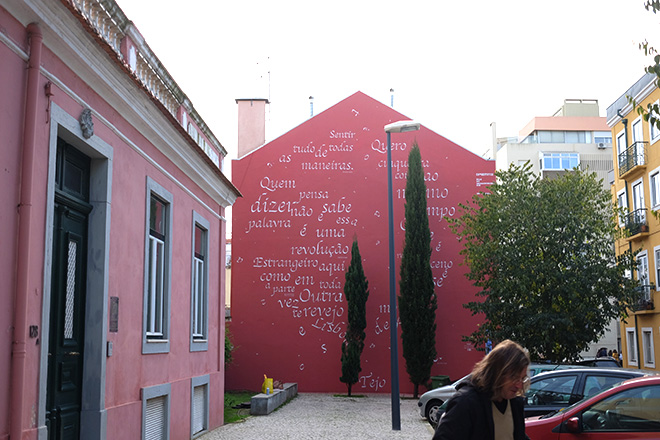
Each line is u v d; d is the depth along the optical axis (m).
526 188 20.78
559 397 10.49
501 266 20.14
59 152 7.59
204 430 13.79
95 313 8.27
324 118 27.80
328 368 26.03
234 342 26.33
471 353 25.86
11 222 6.10
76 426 7.95
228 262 39.47
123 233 9.13
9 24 6.11
